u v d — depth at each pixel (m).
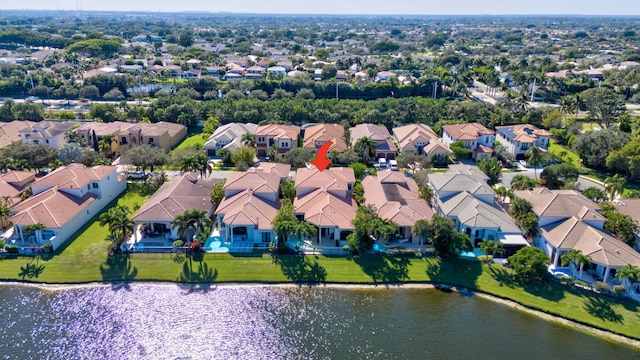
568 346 50.88
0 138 107.56
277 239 67.88
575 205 68.75
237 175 80.06
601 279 59.66
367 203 77.06
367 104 147.88
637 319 53.91
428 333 52.59
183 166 83.69
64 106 157.25
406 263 64.38
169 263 63.34
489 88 191.50
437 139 116.00
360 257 65.25
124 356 48.94
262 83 172.75
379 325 53.84
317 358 48.78
